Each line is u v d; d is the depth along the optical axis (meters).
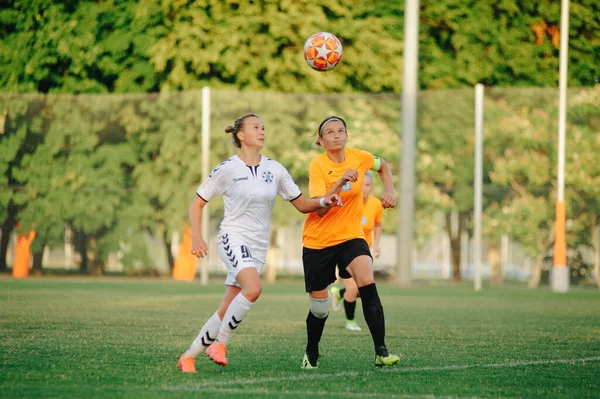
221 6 72.75
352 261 23.02
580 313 42.16
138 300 47.50
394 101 70.62
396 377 21.30
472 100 66.81
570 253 65.62
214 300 47.88
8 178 67.44
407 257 65.06
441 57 77.69
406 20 64.19
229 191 21.88
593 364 24.00
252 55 73.38
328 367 23.14
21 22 75.00
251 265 21.47
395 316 40.00
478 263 63.84
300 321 36.62
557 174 64.31
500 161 66.50
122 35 73.88
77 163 67.38
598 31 78.44
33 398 17.67
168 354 24.98
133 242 67.44
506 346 28.34
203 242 21.73
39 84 75.56
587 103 65.56
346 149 24.52
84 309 41.00
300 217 69.12
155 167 68.06
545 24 78.75
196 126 67.38
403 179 64.31
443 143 67.38
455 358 25.20
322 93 72.38
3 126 67.31
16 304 43.56
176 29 72.62
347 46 74.69
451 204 67.19
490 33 77.75
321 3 73.69
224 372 21.83
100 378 20.38
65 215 67.38
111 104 67.81
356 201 23.62
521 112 66.75
